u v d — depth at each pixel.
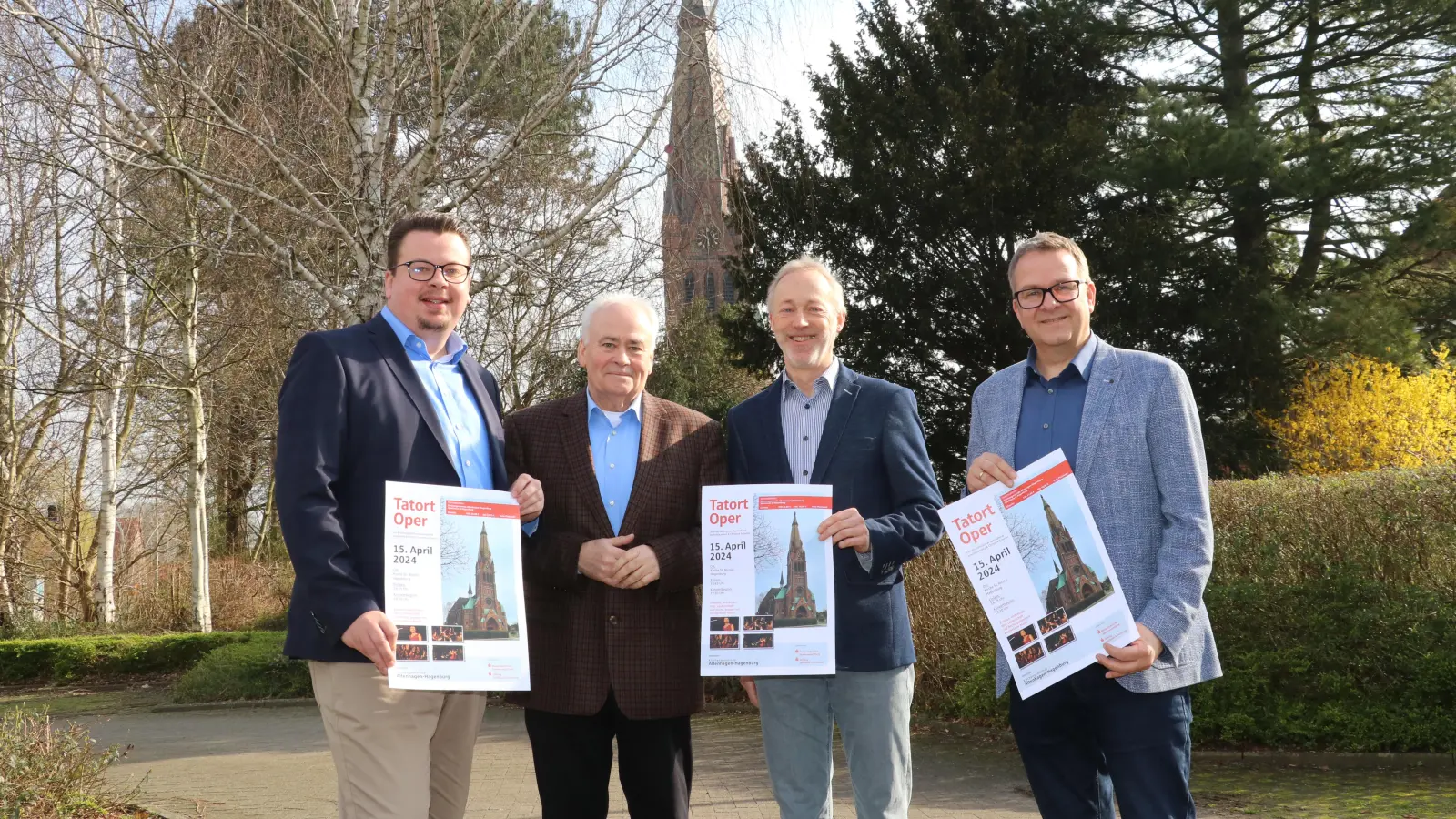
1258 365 17.02
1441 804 5.64
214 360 19.66
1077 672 2.98
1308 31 19.70
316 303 13.23
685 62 9.31
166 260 15.80
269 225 12.16
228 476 25.69
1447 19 17.78
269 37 9.69
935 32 19.08
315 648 2.98
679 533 3.52
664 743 3.51
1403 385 15.57
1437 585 7.17
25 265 14.39
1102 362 3.12
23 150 9.42
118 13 8.59
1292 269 22.02
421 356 3.38
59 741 6.19
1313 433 15.93
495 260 10.12
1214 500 8.16
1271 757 6.84
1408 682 6.91
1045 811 3.11
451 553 3.04
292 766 8.51
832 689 3.57
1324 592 7.15
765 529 3.34
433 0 8.92
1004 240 17.98
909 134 18.48
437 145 9.10
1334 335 16.95
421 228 3.37
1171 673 2.88
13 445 20.69
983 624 8.93
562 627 3.48
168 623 21.81
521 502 3.26
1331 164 16.78
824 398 3.67
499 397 3.72
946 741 8.23
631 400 3.66
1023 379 3.23
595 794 3.48
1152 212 17.72
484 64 9.98
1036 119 18.33
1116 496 2.98
